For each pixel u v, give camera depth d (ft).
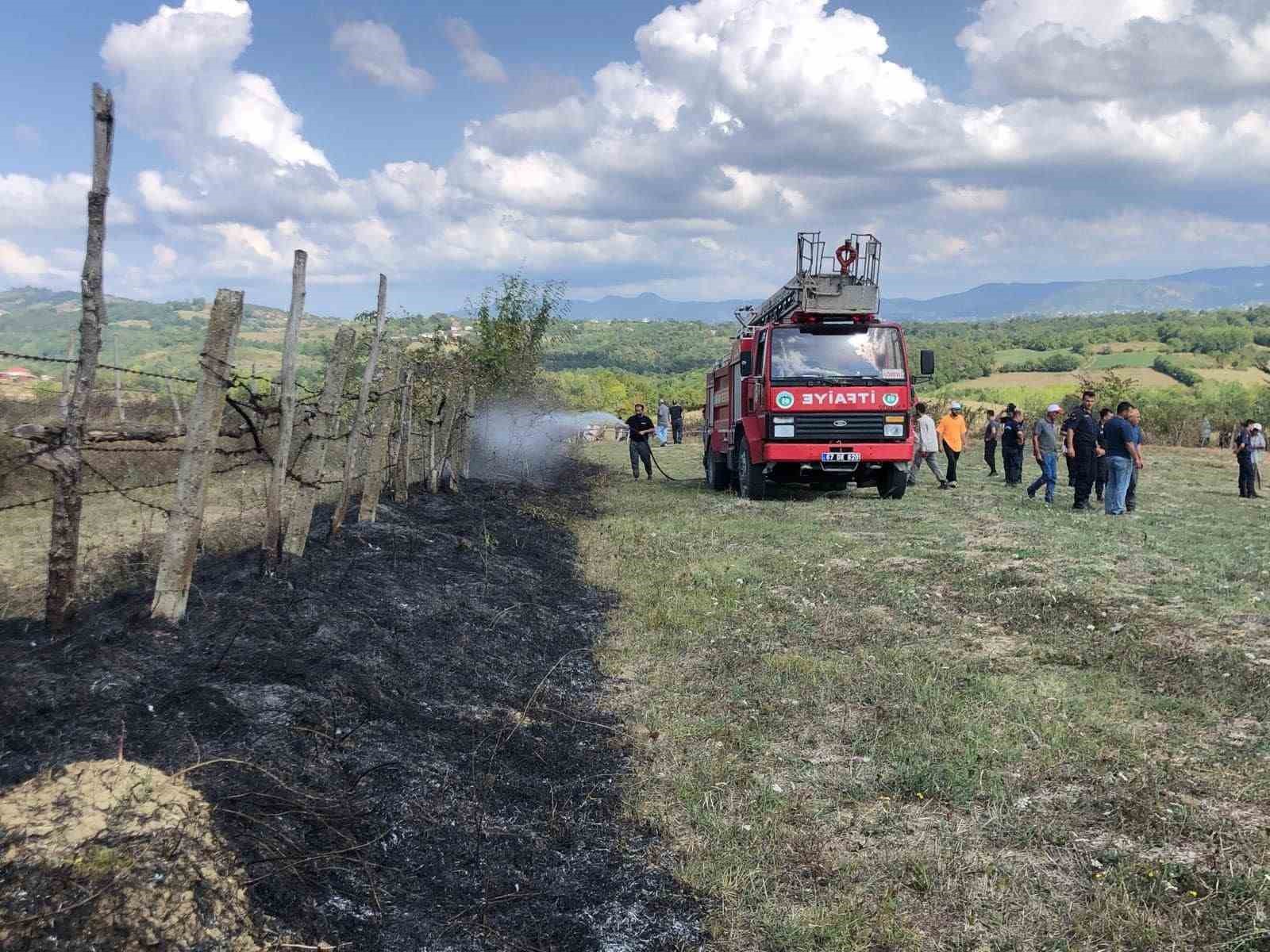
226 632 18.06
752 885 13.80
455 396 46.34
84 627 16.97
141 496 33.65
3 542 26.40
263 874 11.02
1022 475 75.00
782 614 29.27
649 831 15.53
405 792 14.47
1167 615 28.35
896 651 25.18
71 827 10.07
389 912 11.69
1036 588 31.86
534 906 12.87
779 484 65.92
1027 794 16.74
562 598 30.76
